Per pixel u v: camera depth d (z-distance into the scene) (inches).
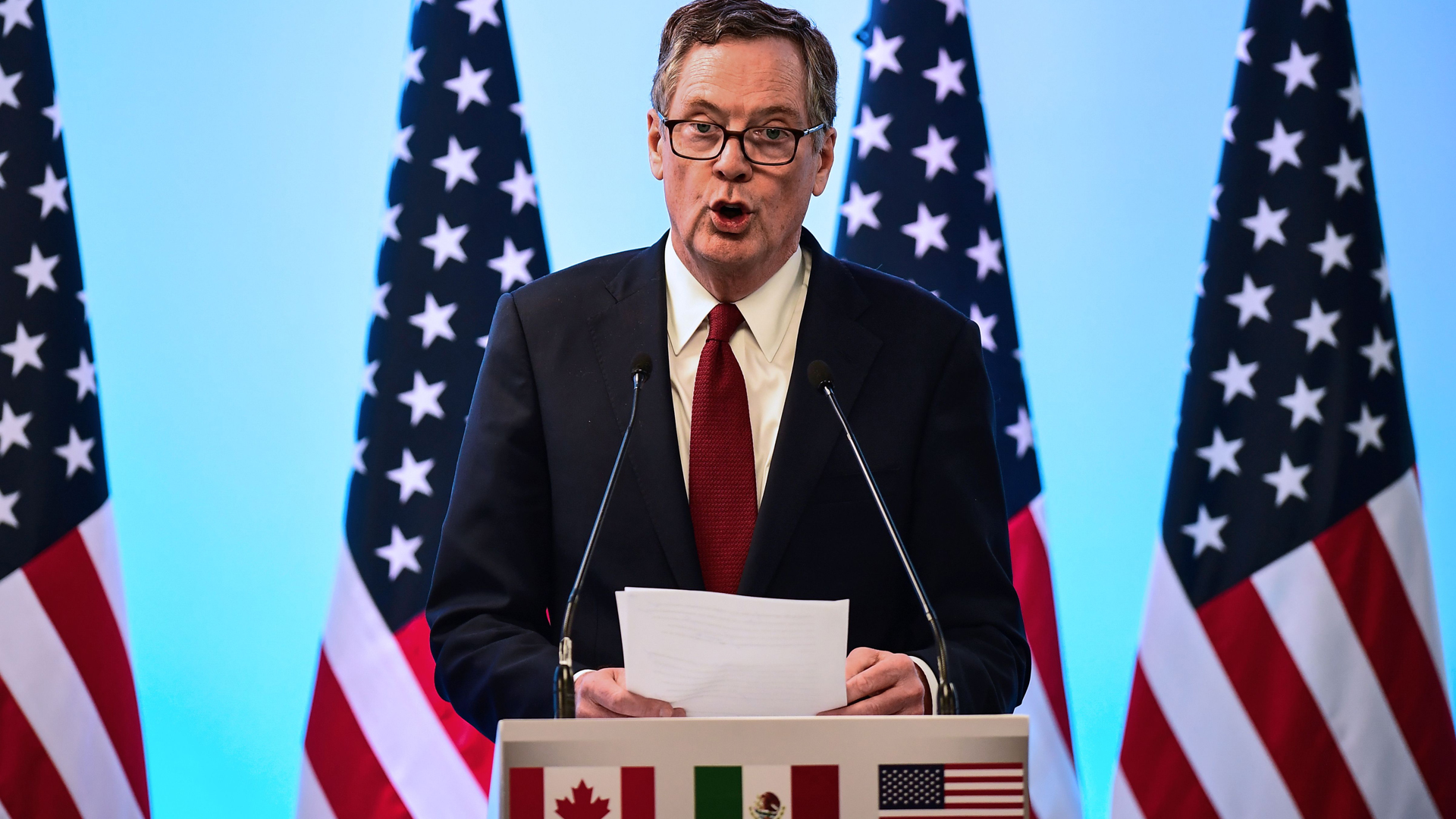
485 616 221.6
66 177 359.6
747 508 223.5
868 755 150.3
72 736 335.9
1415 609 354.6
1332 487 357.7
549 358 237.5
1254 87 378.3
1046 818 346.9
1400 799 346.6
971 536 228.7
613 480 199.6
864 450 227.6
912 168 372.5
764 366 236.7
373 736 344.5
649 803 148.1
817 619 166.1
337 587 352.5
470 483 233.0
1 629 335.6
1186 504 364.5
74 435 349.4
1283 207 370.0
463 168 367.9
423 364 358.3
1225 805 350.0
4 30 358.3
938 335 241.4
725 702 165.3
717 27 230.1
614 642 218.5
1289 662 353.1
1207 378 367.9
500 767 148.3
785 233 230.7
